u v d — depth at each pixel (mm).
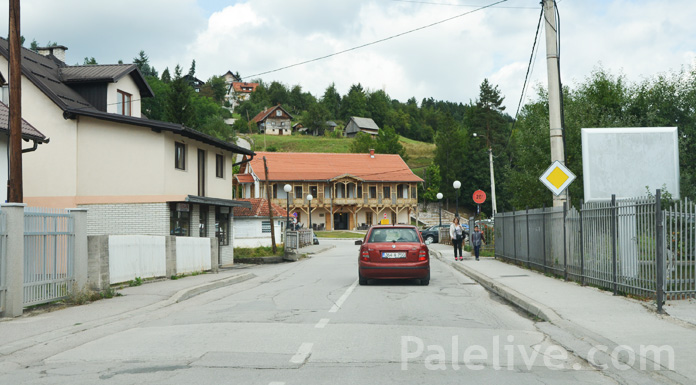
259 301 12844
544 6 15992
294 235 35656
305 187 80562
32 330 9258
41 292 11469
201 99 98000
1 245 10375
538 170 32688
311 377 6172
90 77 25844
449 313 10828
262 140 145375
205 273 21234
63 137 23328
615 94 31125
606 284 12688
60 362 7047
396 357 7129
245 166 83875
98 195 23391
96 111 23000
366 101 193125
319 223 81875
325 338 8336
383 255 15812
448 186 92500
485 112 93750
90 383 6023
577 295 12164
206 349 7609
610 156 15344
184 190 25359
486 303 12336
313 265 27062
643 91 27797
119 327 9648
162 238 17891
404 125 190250
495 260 25562
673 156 15219
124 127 23516
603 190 15297
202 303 12844
